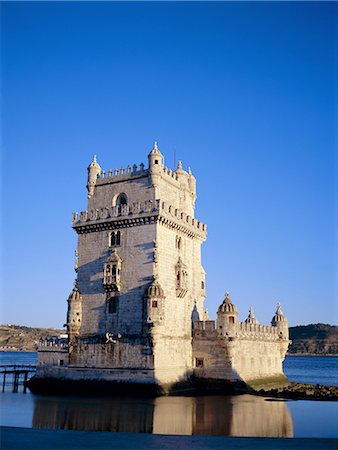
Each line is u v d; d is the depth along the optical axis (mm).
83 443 30297
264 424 43312
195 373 66875
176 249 67438
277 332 82812
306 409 52344
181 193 73188
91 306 65562
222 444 31125
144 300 61125
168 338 62094
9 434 32688
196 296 71625
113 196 69500
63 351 66312
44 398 56938
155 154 67000
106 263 64312
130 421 42969
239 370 66875
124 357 61062
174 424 42188
